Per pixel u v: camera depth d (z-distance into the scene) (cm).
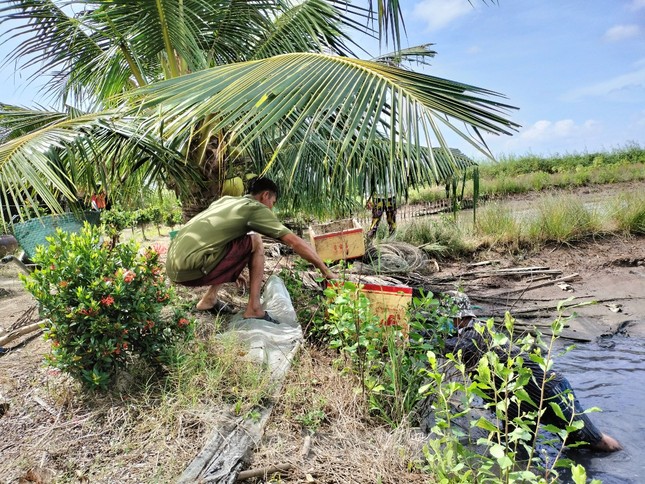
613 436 333
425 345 317
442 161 528
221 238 362
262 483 237
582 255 762
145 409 280
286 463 248
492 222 852
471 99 260
